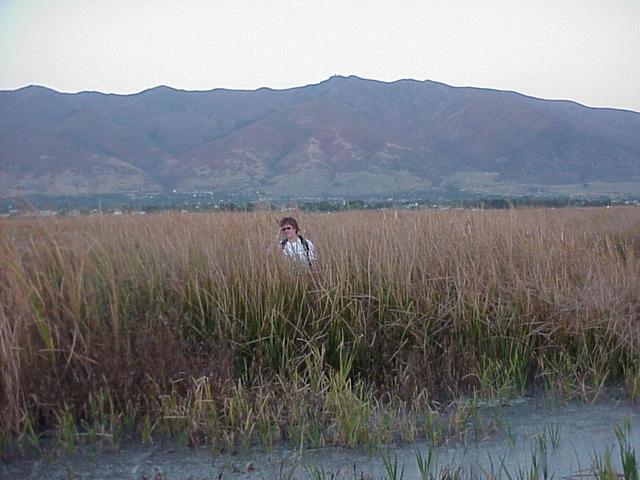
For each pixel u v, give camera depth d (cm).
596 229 1146
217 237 808
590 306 813
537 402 730
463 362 757
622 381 784
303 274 784
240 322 739
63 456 589
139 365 657
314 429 620
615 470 540
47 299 660
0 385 609
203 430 615
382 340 761
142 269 736
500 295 812
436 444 617
